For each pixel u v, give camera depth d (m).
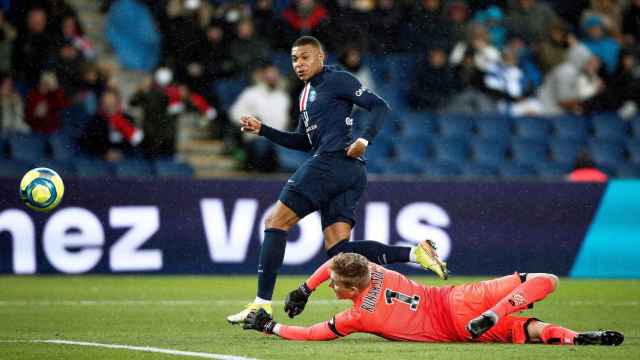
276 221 30.02
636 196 51.69
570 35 67.50
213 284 46.47
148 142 58.16
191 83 61.84
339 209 30.47
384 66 65.06
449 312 26.36
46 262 49.00
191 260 49.91
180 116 64.62
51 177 31.47
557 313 36.81
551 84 66.69
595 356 24.30
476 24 64.38
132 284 46.16
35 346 26.92
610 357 24.17
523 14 67.44
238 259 50.25
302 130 31.53
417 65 64.81
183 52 61.94
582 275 51.31
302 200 30.02
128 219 49.66
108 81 59.19
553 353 24.75
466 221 50.91
